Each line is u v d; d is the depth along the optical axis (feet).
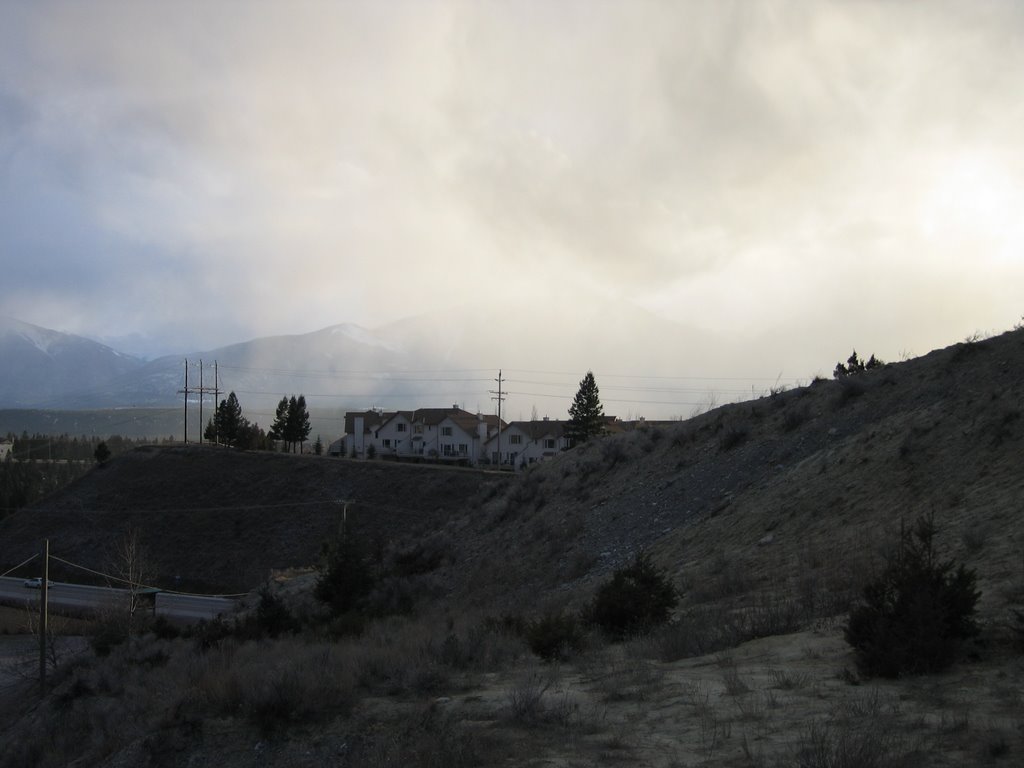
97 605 151.84
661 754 22.49
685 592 54.49
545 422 313.94
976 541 40.27
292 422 341.82
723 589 50.29
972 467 52.70
